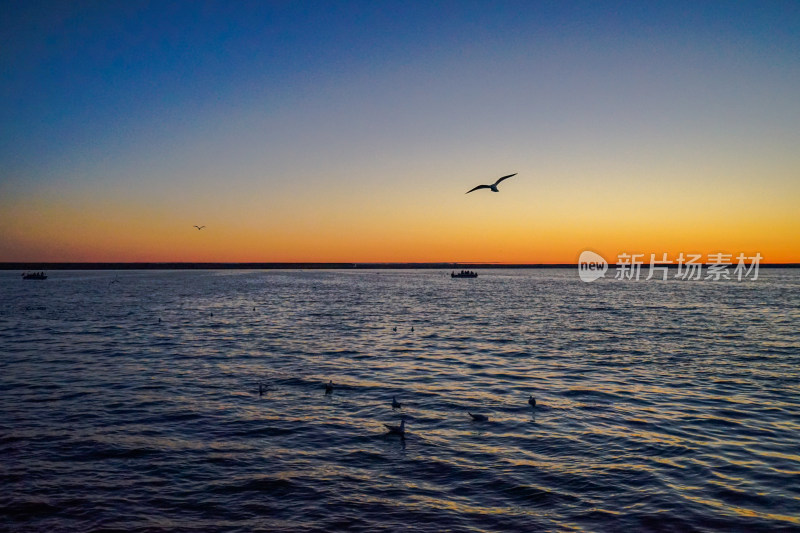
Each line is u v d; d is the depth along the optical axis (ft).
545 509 45.32
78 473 51.90
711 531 41.73
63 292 338.75
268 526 42.45
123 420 67.92
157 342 132.36
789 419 69.10
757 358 113.29
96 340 135.13
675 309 237.45
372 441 61.11
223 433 63.41
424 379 92.22
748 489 48.65
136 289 384.27
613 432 64.08
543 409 73.87
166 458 55.67
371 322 181.98
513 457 56.39
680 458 55.88
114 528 42.04
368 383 88.94
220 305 249.55
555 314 212.84
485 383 89.30
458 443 60.54
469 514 44.45
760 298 317.83
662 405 75.82
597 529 42.06
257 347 125.80
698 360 110.83
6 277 617.62
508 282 602.44
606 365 105.29
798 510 44.80
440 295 342.64
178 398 78.54
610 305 260.83
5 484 49.32
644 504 45.98
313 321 184.24
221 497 47.19
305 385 87.20
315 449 58.59
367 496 47.55
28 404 74.79
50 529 41.83
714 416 70.44
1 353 115.44
